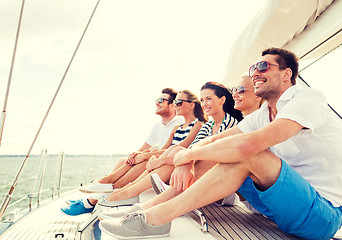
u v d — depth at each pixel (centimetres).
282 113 129
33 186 360
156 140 361
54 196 415
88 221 176
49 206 357
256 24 267
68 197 416
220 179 124
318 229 128
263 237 136
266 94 155
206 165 168
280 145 154
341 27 198
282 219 130
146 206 153
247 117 180
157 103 336
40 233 253
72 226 277
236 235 139
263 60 154
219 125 246
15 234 248
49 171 4909
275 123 125
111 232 126
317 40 220
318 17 220
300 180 125
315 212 124
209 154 129
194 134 271
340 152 137
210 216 184
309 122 126
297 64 155
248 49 277
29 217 306
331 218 129
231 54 334
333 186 138
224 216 184
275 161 123
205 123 282
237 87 238
